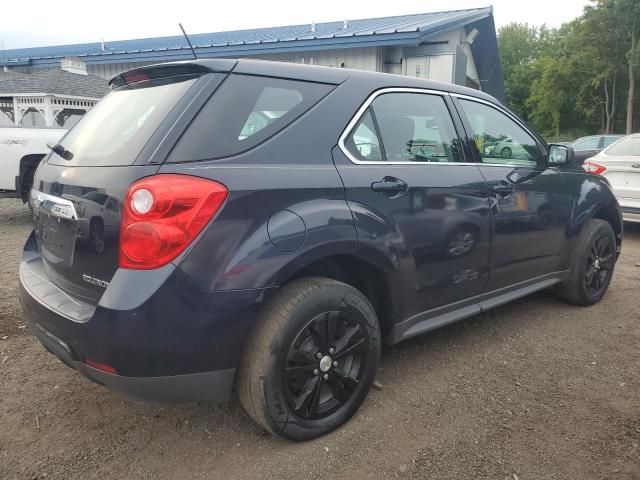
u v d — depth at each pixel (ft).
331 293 8.28
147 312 6.82
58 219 8.41
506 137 12.59
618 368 11.19
